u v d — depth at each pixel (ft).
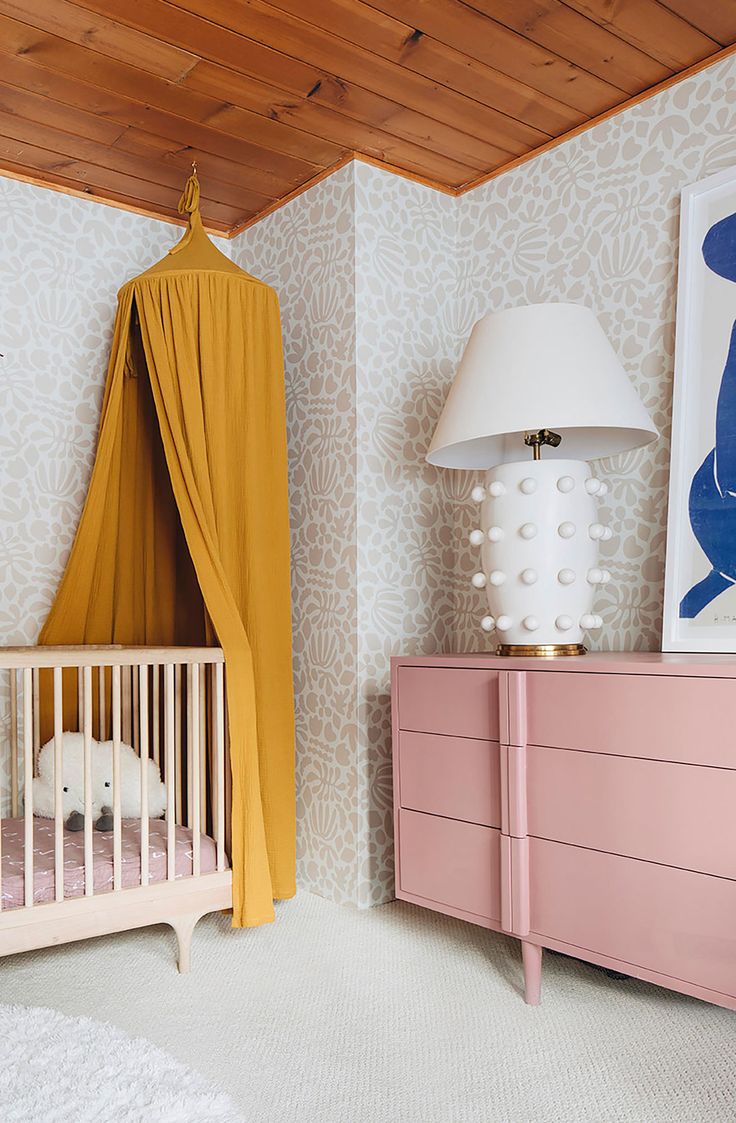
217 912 8.94
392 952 7.81
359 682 9.03
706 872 5.66
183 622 9.70
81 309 10.14
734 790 5.55
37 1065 5.65
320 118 8.69
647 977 5.94
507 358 7.23
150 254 10.69
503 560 7.45
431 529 9.79
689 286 7.66
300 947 7.94
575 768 6.39
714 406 7.43
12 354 9.68
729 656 6.86
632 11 7.11
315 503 9.65
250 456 8.70
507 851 6.75
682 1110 5.29
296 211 10.14
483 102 8.41
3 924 6.68
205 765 9.23
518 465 7.39
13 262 9.72
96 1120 5.01
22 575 9.62
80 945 8.02
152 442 9.52
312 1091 5.52
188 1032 6.31
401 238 9.64
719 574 7.25
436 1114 5.27
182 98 8.34
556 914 6.50
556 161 9.05
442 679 7.41
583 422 6.85
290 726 8.81
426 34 7.41
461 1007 6.72
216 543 8.30
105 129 8.89
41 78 8.01
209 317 8.58
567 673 6.46
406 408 9.59
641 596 8.07
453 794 7.29
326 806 9.34
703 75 7.80
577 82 8.10
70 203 10.12
